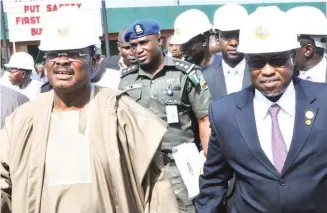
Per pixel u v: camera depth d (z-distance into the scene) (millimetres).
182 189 4449
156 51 4457
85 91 2766
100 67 5305
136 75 4574
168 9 19359
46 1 9086
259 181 2854
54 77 2686
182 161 4340
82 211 2637
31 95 8305
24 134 2725
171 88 4441
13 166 2695
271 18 2797
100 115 2729
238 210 3027
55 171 2676
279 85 2791
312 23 4020
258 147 2846
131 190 2732
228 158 3004
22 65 8320
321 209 2844
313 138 2785
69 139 2701
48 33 2660
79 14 2688
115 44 19094
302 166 2793
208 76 4777
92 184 2656
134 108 2801
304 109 2820
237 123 2918
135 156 2715
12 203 2686
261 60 2791
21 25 9414
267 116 2879
